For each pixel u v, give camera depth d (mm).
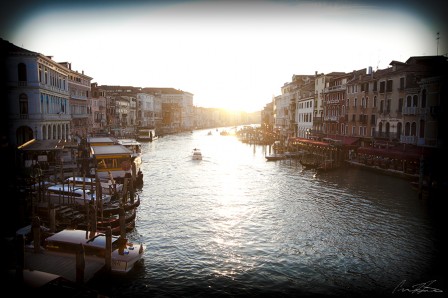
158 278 15203
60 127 42500
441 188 26422
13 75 33812
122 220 17188
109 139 45656
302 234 20516
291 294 14133
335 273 15844
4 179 25578
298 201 28000
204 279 15219
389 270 16109
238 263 16750
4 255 15273
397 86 39344
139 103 104750
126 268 15016
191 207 26188
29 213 19391
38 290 11539
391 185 33219
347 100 50812
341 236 20172
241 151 70062
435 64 36875
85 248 15164
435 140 32594
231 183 35844
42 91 35656
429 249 18297
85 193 21969
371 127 44500
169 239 19594
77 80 57812
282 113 88188
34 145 31219
